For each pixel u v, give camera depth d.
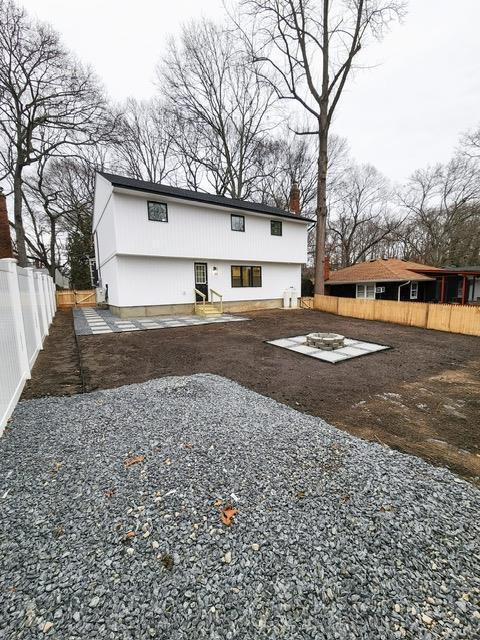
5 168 20.20
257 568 1.65
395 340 9.21
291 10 15.13
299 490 2.27
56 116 17.27
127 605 1.45
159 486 2.30
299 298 19.06
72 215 25.97
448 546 1.80
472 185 26.70
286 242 17.89
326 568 1.65
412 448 3.13
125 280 12.93
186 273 14.63
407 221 31.42
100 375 5.54
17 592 1.50
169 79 21.05
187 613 1.42
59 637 1.30
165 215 13.22
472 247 28.36
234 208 14.73
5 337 3.86
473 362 6.71
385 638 1.31
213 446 2.87
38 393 4.57
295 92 17.20
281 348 7.86
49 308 12.28
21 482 2.36
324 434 3.17
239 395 4.33
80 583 1.55
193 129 22.84
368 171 30.73
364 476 2.45
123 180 13.12
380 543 1.81
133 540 1.82
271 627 1.36
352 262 35.75
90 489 2.27
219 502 2.14
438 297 21.28
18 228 17.83
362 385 5.15
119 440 2.97
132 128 24.19
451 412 4.07
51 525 1.93
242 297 16.81
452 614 1.41
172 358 6.80
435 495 2.25
